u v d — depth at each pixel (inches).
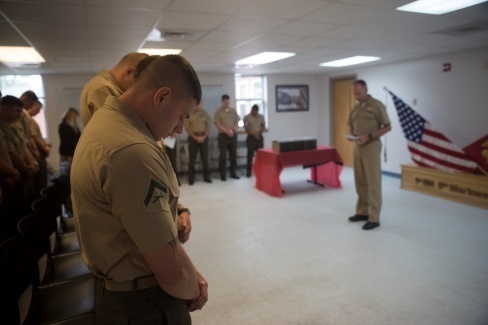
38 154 157.1
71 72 239.9
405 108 207.3
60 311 59.8
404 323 79.9
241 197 201.6
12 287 50.3
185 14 107.7
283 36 144.5
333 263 112.2
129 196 29.5
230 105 294.5
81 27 119.6
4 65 195.3
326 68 268.4
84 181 31.1
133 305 34.3
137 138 31.1
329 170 221.1
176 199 37.0
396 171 241.4
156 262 31.2
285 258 117.5
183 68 33.2
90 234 32.8
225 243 132.7
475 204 168.9
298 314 85.0
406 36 150.9
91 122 33.5
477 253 115.8
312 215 163.6
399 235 134.0
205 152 247.4
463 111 193.9
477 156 177.2
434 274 102.5
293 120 317.4
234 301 91.6
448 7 110.7
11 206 100.9
